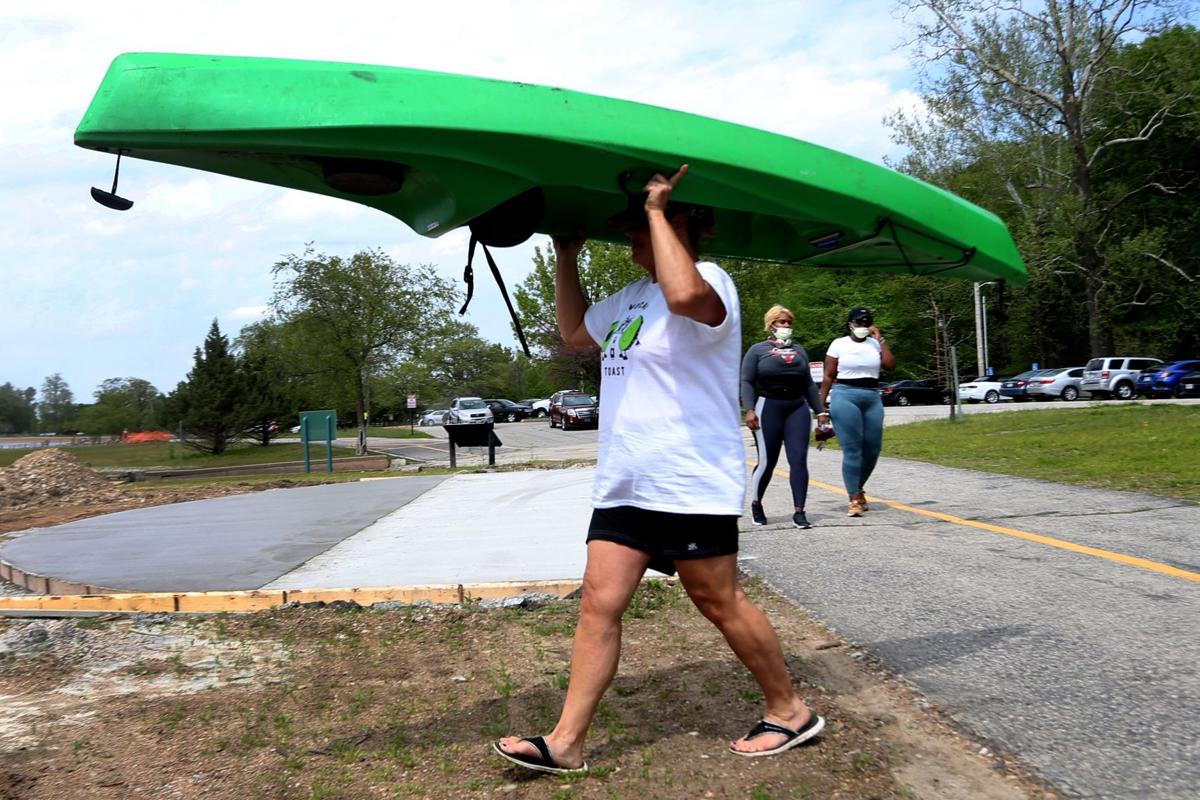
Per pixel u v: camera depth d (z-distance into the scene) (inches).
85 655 163.6
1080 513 265.1
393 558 234.1
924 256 132.9
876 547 229.8
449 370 3850.9
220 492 509.7
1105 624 155.6
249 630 177.6
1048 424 665.6
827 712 123.4
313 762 115.3
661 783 104.9
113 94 93.0
